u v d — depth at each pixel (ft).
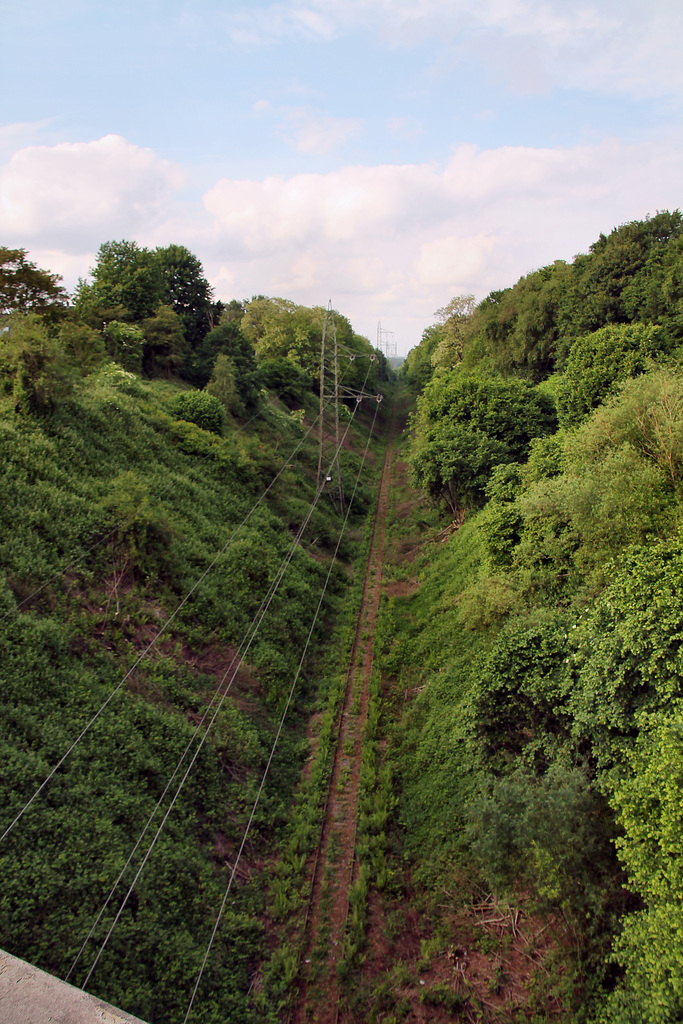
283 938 50.08
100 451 88.94
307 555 115.34
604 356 103.81
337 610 106.32
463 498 117.39
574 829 40.63
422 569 117.08
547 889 41.19
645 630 40.78
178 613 74.64
